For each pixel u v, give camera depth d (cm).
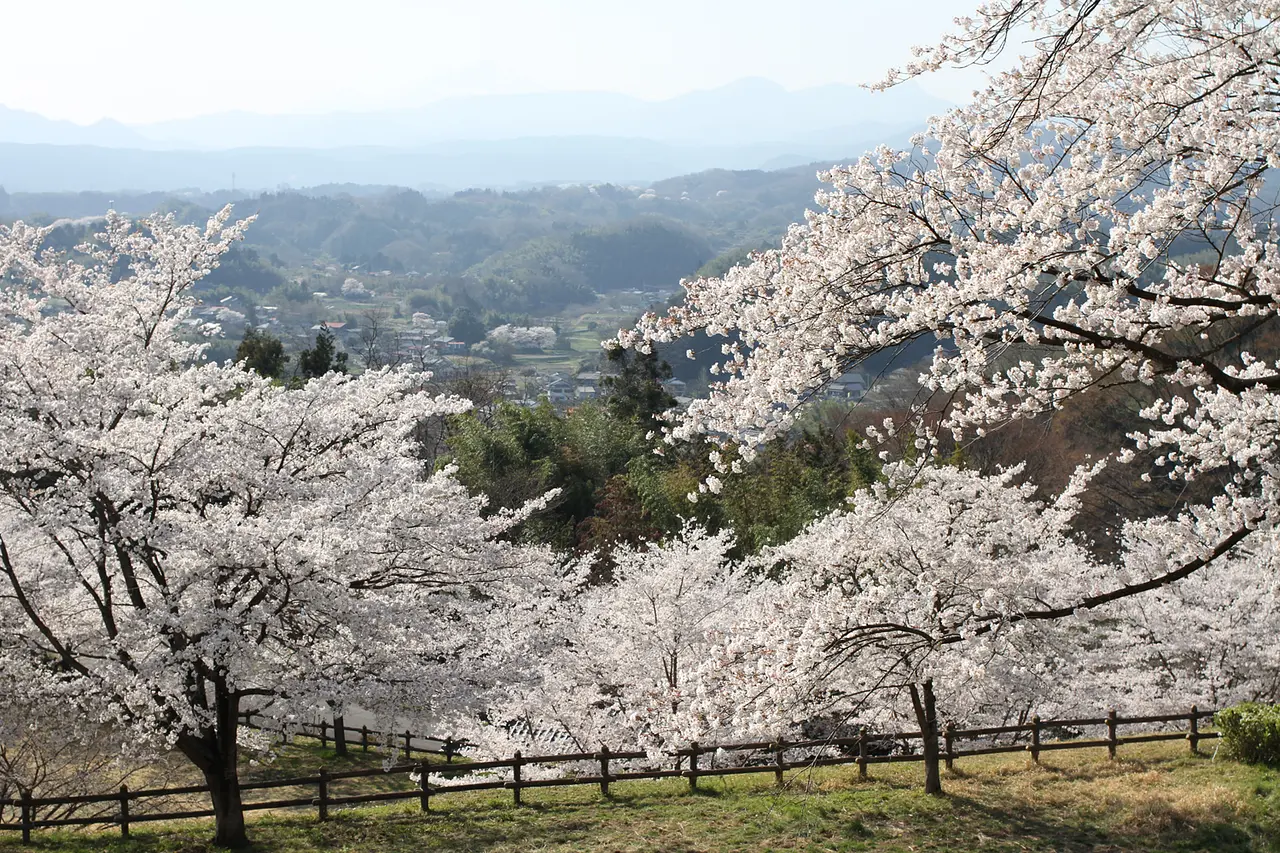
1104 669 1909
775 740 1416
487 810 1351
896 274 868
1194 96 735
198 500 1219
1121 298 781
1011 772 1464
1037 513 1573
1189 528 914
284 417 1208
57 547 1194
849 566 1398
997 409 920
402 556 1242
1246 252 802
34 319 1235
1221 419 904
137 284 1350
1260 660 1652
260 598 1131
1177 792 1266
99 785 1435
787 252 923
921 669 1187
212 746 1200
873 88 787
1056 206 730
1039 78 754
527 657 1262
